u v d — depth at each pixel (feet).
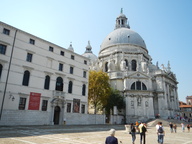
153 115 199.41
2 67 101.76
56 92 128.26
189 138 78.59
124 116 199.72
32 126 101.55
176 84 279.69
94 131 90.63
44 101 121.29
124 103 204.23
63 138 60.08
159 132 55.16
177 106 266.36
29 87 113.19
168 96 231.09
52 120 122.31
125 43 269.03
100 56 274.36
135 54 255.50
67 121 132.46
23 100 109.50
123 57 249.55
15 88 105.60
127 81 212.84
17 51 110.52
